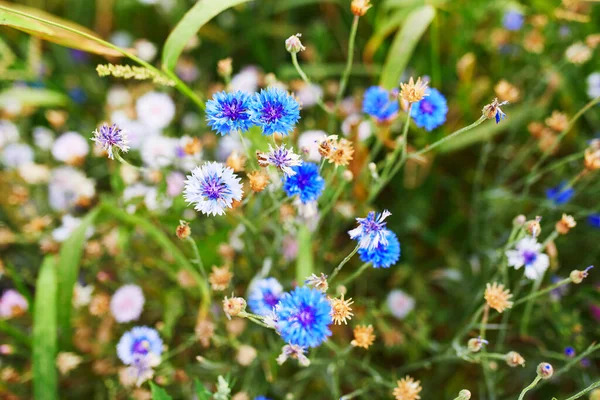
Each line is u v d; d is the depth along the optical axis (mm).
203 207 625
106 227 902
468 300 890
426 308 914
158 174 855
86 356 859
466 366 862
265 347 854
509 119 930
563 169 936
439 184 1004
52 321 750
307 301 590
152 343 742
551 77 925
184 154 848
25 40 1101
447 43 1019
